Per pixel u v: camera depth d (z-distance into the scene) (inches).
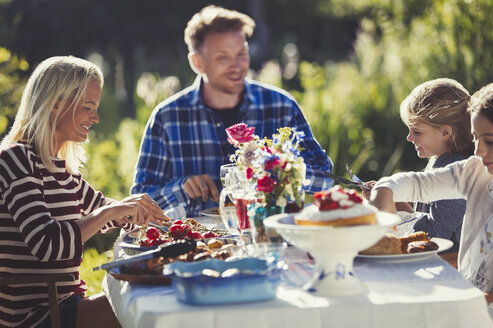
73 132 109.0
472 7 280.1
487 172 96.0
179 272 72.9
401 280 77.3
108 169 268.8
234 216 100.1
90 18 739.4
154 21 776.3
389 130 297.9
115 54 733.9
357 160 289.1
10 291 102.7
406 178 96.6
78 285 108.0
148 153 155.7
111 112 388.2
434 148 118.9
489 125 85.8
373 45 382.3
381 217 75.7
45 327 101.3
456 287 74.1
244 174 91.7
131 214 102.9
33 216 98.0
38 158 104.3
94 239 220.1
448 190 98.2
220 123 155.9
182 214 122.0
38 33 632.4
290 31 818.8
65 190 106.4
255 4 786.2
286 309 68.2
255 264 76.3
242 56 152.2
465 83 281.1
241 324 67.7
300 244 72.0
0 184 100.4
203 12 154.9
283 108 158.9
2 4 573.0
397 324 68.8
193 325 67.4
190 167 155.8
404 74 308.8
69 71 107.7
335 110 307.9
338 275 72.4
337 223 70.4
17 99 277.0
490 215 95.0
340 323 68.6
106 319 100.4
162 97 301.0
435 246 88.2
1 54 278.5
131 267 80.8
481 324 70.4
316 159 156.9
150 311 68.1
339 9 751.1
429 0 331.9
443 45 294.5
